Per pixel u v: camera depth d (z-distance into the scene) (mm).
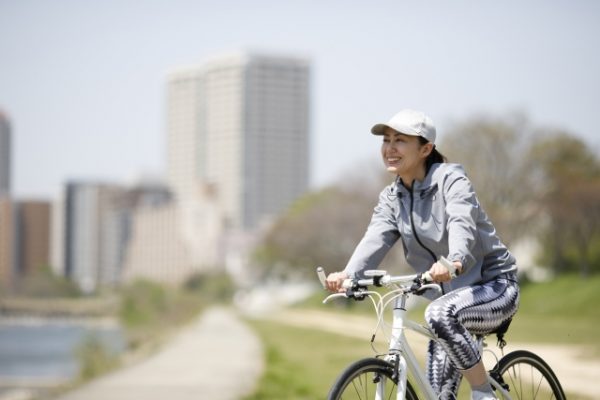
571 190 79188
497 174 82062
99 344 38188
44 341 118938
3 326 187000
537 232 86500
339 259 115938
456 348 6340
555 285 77125
